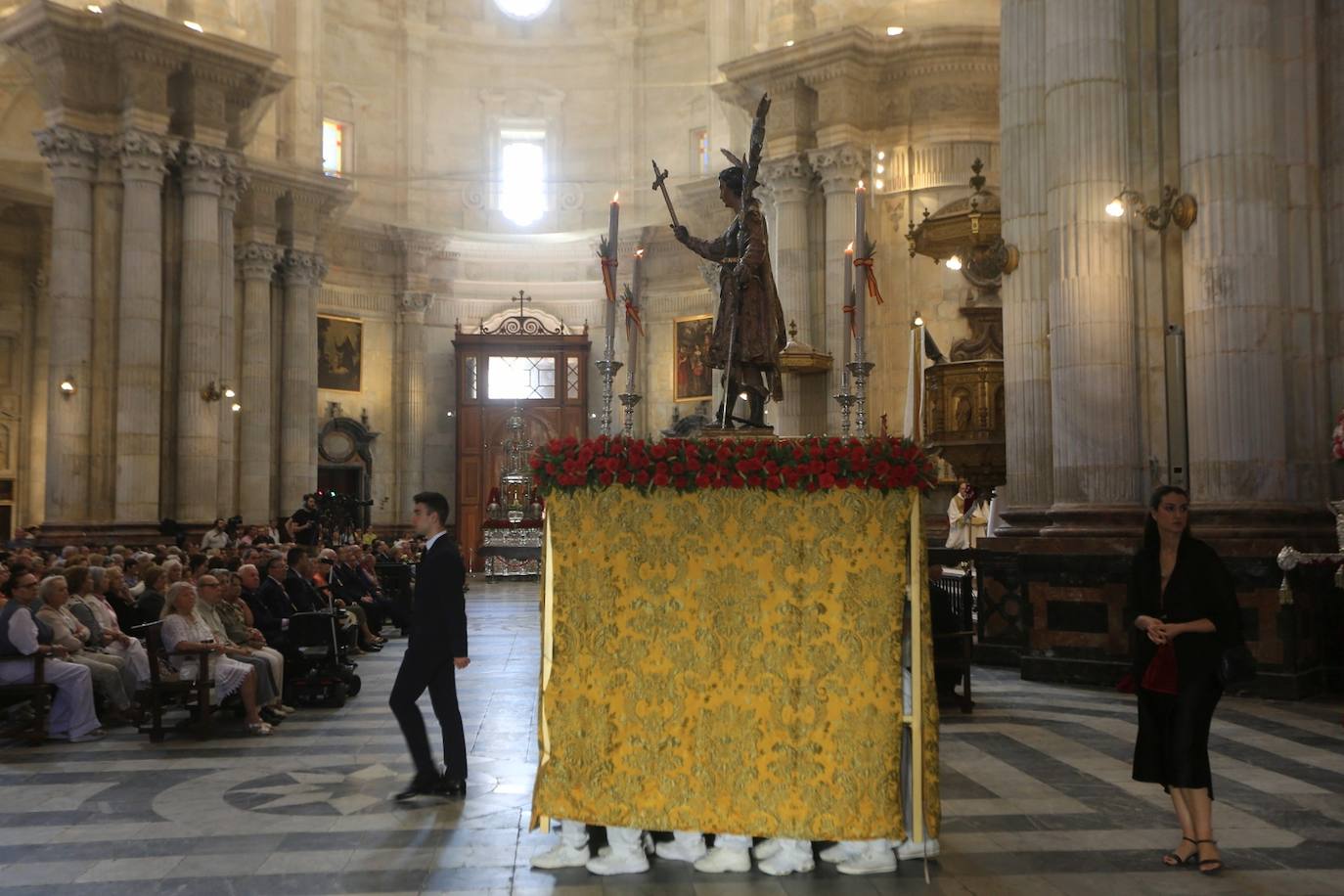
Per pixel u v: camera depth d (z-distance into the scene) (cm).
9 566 1030
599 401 3106
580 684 522
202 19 2228
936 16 2183
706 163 3017
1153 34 1091
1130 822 576
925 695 511
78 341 2014
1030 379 1207
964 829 564
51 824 582
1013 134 1235
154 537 2008
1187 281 1028
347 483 3000
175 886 480
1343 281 1034
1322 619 994
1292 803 610
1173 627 499
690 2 3116
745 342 659
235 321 2548
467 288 3183
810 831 500
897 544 520
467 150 3192
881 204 2147
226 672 842
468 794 640
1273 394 998
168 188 2128
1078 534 1052
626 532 529
